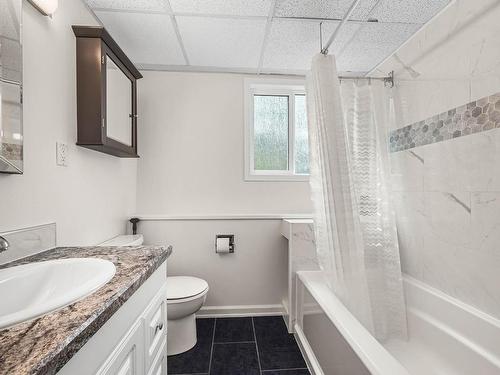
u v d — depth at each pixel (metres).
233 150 2.21
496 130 1.08
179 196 2.17
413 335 1.48
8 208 0.90
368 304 1.40
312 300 1.51
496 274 1.09
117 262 0.91
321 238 1.50
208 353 1.66
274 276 2.19
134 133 1.72
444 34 1.34
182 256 2.13
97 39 1.29
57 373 0.46
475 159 1.17
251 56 1.95
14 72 0.90
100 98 1.29
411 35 1.66
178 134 2.17
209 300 2.15
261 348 1.71
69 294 0.60
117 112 1.50
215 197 2.20
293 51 1.88
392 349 1.46
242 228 2.17
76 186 1.31
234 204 2.21
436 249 1.40
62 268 0.87
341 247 1.39
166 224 2.11
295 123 2.36
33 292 0.79
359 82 1.66
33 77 1.02
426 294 1.42
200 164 2.19
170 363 1.56
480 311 1.16
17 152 0.90
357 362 0.96
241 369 1.52
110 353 0.65
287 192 2.26
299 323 1.80
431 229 1.43
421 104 1.50
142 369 0.85
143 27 1.61
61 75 1.18
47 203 1.09
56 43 1.15
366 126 1.64
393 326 1.55
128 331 0.75
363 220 1.62
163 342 1.09
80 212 1.35
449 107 1.31
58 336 0.47
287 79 2.25
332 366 1.21
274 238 2.18
